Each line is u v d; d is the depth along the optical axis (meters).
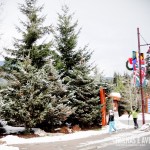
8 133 18.42
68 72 22.84
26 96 16.73
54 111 17.89
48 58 20.61
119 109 51.59
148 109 53.88
